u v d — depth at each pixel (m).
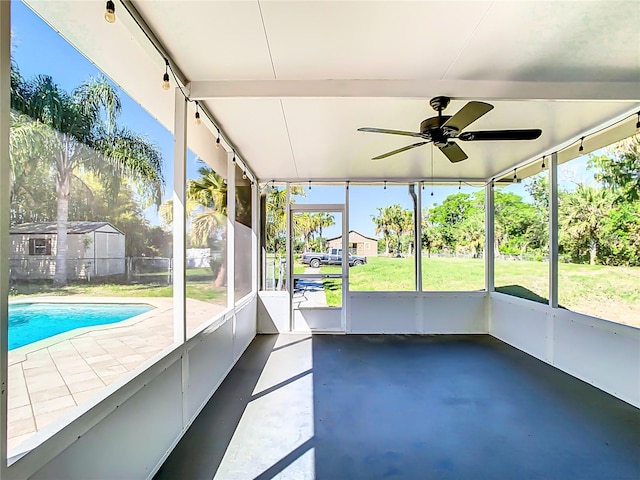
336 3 1.62
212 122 3.10
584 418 2.83
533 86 2.43
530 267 4.72
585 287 3.70
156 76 2.19
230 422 2.72
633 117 3.05
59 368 1.44
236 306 4.24
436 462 2.24
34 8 1.39
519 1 1.61
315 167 4.99
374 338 5.43
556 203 4.15
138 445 1.89
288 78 2.39
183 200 2.51
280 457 2.27
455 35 1.88
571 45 1.98
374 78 2.39
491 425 2.72
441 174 5.45
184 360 2.55
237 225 4.68
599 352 3.45
